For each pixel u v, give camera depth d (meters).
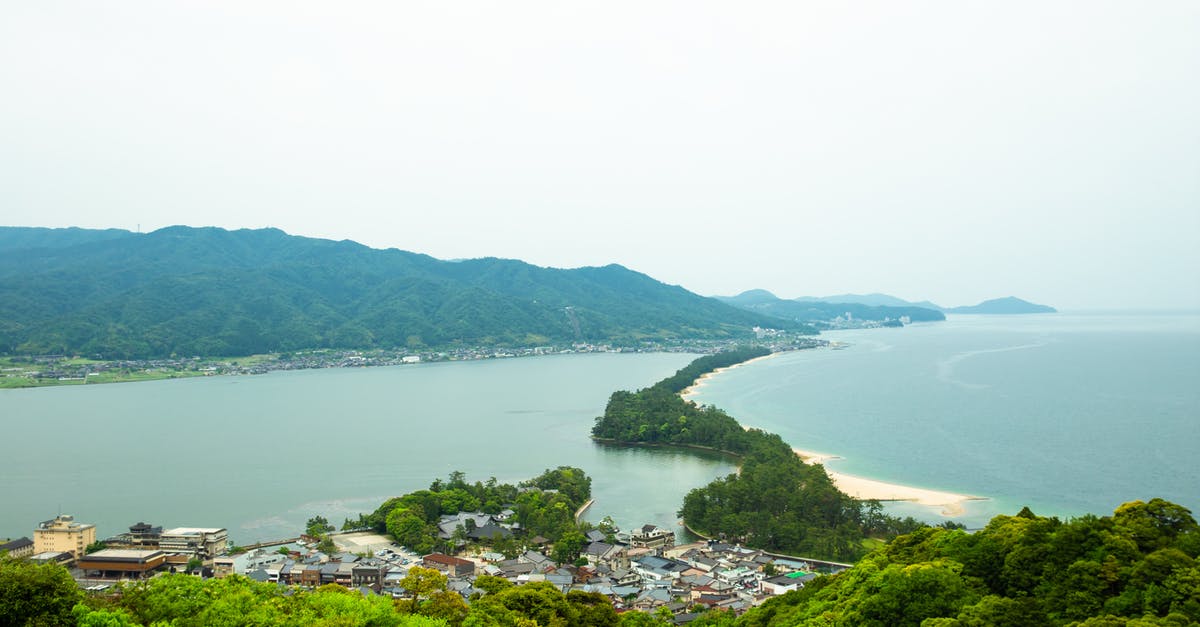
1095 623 83.81
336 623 94.81
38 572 87.62
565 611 128.12
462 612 116.56
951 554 117.06
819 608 115.31
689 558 196.00
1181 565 91.94
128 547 192.38
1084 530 106.00
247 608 100.06
